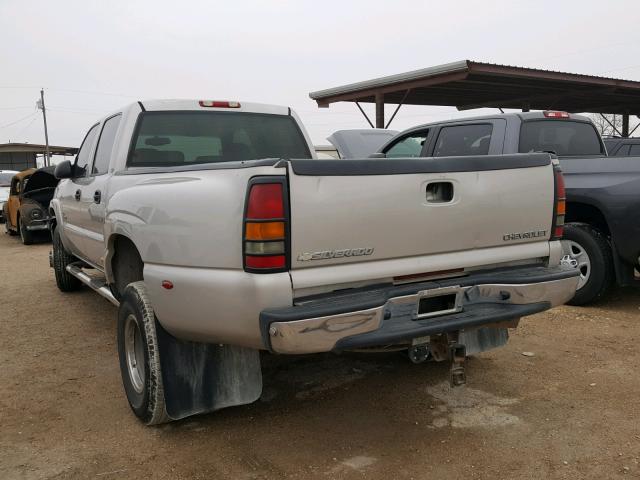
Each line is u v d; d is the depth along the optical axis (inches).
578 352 192.2
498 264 139.5
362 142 418.9
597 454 128.0
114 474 124.0
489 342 165.6
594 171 233.8
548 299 137.9
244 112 210.7
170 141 194.5
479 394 161.6
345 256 116.2
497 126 245.8
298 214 110.6
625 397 156.9
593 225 247.4
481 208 132.1
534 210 140.8
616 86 675.4
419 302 126.0
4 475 124.1
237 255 113.6
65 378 180.4
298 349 110.6
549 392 161.6
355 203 115.8
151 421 141.4
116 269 178.4
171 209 127.9
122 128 190.4
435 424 144.3
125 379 153.1
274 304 110.5
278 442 136.3
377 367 184.1
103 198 184.2
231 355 141.3
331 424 145.2
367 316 114.1
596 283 235.8
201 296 119.6
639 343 199.2
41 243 563.5
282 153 216.2
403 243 122.7
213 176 121.6
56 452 133.6
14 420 150.9
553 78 606.2
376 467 124.5
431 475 121.1
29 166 2003.0
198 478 121.9
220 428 143.9
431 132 270.2
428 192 126.2
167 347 136.8
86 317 253.1
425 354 138.7
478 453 129.6
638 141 399.2
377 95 646.5
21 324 244.4
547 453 129.0
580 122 265.3
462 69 546.3
